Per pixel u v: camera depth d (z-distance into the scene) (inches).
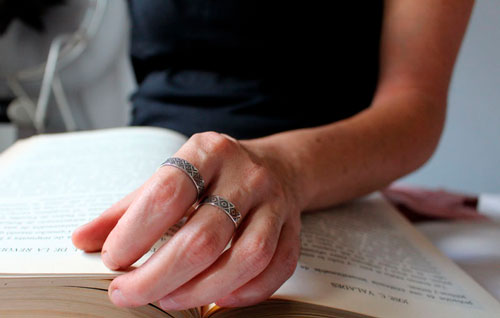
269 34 19.2
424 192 24.0
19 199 13.6
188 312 11.1
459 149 41.6
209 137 11.6
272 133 18.6
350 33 20.2
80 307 10.8
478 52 38.6
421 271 13.9
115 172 14.9
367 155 15.6
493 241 17.7
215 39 19.5
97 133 18.8
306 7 19.2
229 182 11.1
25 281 10.6
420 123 17.0
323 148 15.0
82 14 34.8
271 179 11.6
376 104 17.9
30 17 32.8
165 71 20.6
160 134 17.4
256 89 19.1
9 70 35.0
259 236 10.6
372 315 11.4
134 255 10.5
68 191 14.0
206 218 10.4
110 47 39.6
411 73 18.5
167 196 10.3
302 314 11.4
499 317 12.1
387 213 18.0
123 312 10.9
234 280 10.4
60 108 44.6
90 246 11.2
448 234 18.8
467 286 13.5
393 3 20.2
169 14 19.7
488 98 39.4
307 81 19.7
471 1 19.1
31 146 17.9
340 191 15.6
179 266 10.0
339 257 13.4
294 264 11.4
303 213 15.8
